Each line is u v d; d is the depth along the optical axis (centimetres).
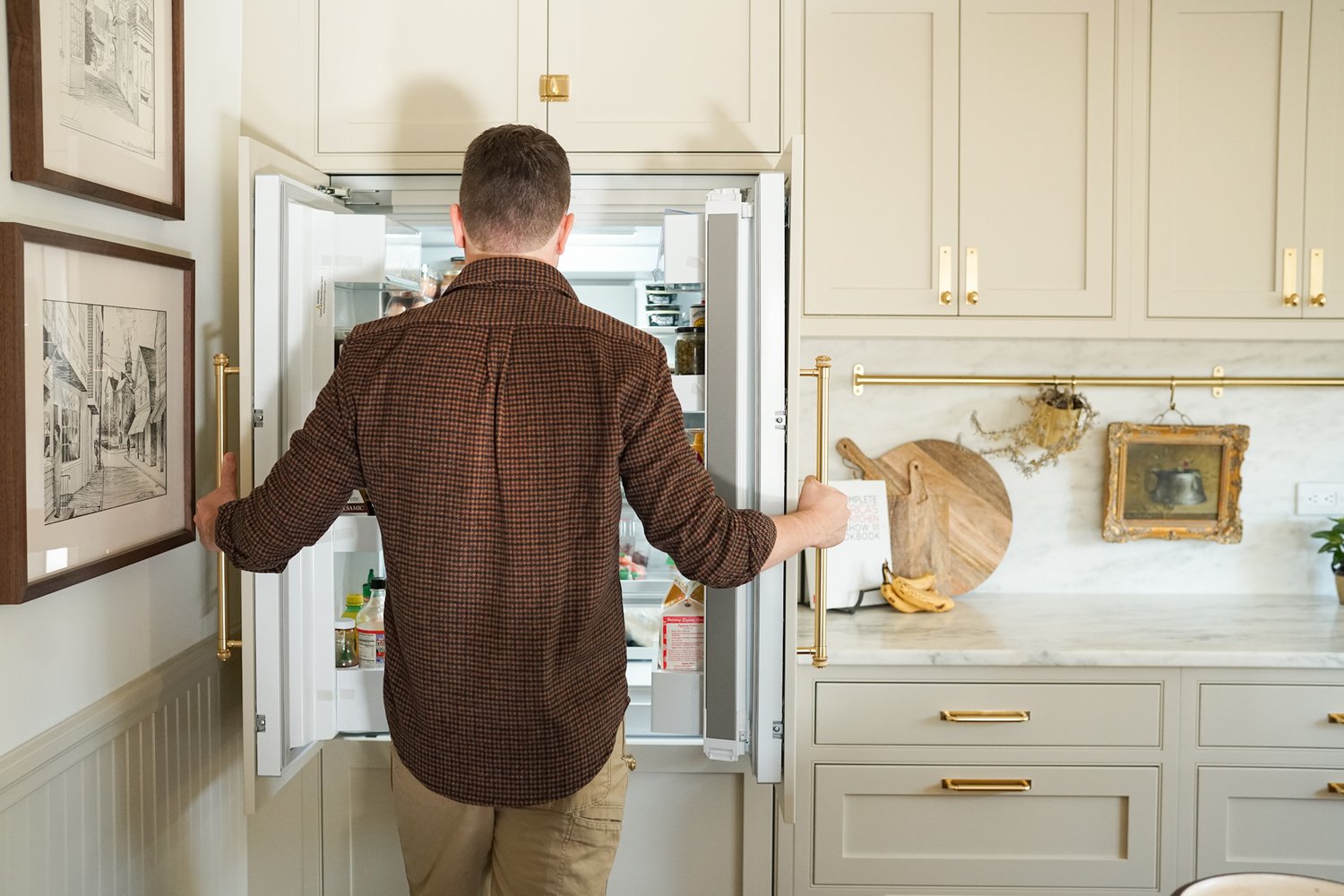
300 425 155
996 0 196
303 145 189
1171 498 229
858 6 195
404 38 189
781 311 150
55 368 127
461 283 116
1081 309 199
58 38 127
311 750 167
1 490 118
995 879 185
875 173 196
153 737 158
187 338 165
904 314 198
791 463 152
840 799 184
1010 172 197
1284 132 198
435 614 112
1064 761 183
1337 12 196
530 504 110
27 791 125
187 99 169
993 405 229
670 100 191
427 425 109
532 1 189
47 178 124
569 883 123
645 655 187
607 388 112
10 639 124
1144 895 184
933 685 183
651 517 115
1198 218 199
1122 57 197
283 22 189
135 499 149
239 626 192
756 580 154
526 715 114
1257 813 184
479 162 118
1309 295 199
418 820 123
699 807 187
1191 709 183
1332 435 231
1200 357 229
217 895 181
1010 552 232
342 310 170
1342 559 221
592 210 194
